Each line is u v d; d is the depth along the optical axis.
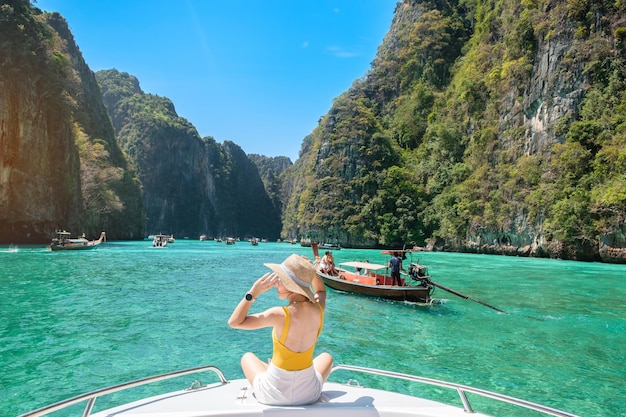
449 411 2.96
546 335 10.34
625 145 43.38
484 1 91.31
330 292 16.70
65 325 9.95
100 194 66.75
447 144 78.88
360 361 7.97
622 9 49.50
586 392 6.65
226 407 2.87
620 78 47.97
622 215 39.38
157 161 152.38
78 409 5.54
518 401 2.75
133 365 7.30
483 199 61.25
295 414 2.84
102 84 169.50
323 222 85.81
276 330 2.96
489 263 37.41
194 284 17.91
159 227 149.12
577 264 37.69
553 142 51.97
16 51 48.31
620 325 11.55
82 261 27.23
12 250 36.06
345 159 91.25
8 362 7.32
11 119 47.69
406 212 78.12
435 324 11.40
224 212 174.25
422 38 103.81
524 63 59.66
